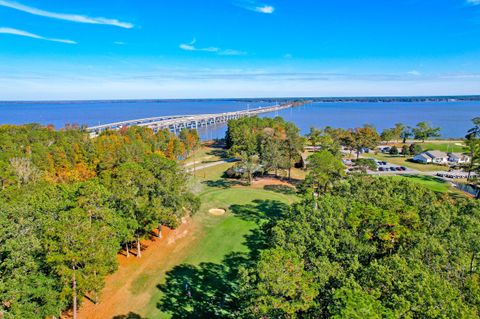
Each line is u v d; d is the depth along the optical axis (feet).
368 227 92.32
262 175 270.46
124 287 112.57
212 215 178.70
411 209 101.65
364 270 72.38
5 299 73.15
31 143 273.75
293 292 64.69
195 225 165.07
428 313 55.72
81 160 223.30
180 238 150.92
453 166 300.20
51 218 96.17
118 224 111.34
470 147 285.23
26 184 158.61
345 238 84.43
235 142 350.84
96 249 90.99
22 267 78.33
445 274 70.95
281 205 193.57
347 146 373.81
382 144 470.80
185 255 135.54
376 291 62.34
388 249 89.30
